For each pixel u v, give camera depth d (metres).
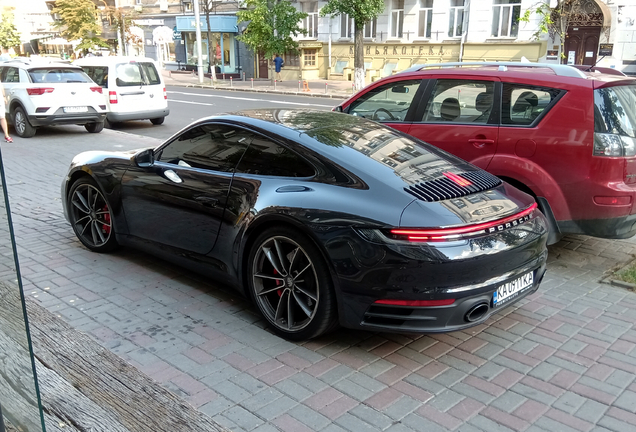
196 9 30.95
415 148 4.00
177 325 3.79
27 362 1.49
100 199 5.02
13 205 6.91
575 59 22.55
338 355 3.46
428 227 3.07
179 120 16.50
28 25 50.38
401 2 27.52
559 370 3.34
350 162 3.52
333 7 22.70
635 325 3.95
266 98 23.31
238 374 3.21
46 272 4.68
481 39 24.92
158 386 2.58
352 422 2.79
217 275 4.07
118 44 43.06
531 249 3.47
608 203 4.58
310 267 3.44
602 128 4.59
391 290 3.12
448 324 3.16
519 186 5.04
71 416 2.31
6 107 12.83
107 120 14.33
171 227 4.31
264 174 3.79
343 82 30.41
